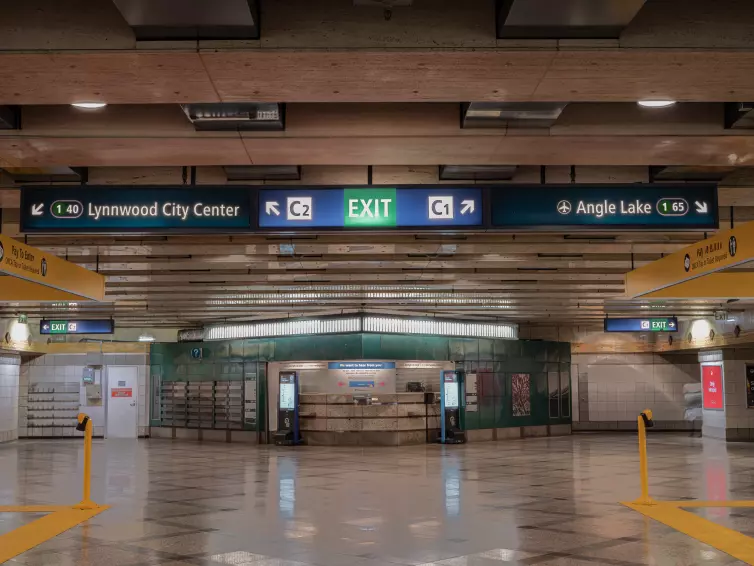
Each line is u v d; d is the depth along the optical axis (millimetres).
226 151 8602
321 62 6219
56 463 19141
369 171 9750
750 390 27156
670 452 21875
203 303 22734
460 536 9148
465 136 8141
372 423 24312
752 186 10023
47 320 24531
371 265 16406
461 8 6062
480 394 27234
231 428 27328
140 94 6867
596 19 5766
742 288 15391
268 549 8453
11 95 6891
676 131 8117
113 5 6055
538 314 26516
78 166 9727
